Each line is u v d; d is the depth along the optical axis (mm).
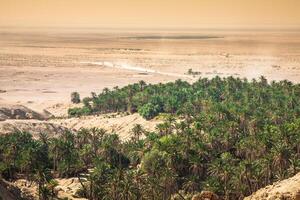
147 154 172875
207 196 138500
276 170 159125
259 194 111812
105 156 194625
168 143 179500
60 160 193250
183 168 171500
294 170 153125
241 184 149375
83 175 182625
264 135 182625
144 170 163750
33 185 167125
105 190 156500
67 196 158500
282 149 160750
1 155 191375
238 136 198625
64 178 184500
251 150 177750
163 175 158625
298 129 182750
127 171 166875
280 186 109375
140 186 155000
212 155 177875
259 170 154375
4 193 134250
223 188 146250
